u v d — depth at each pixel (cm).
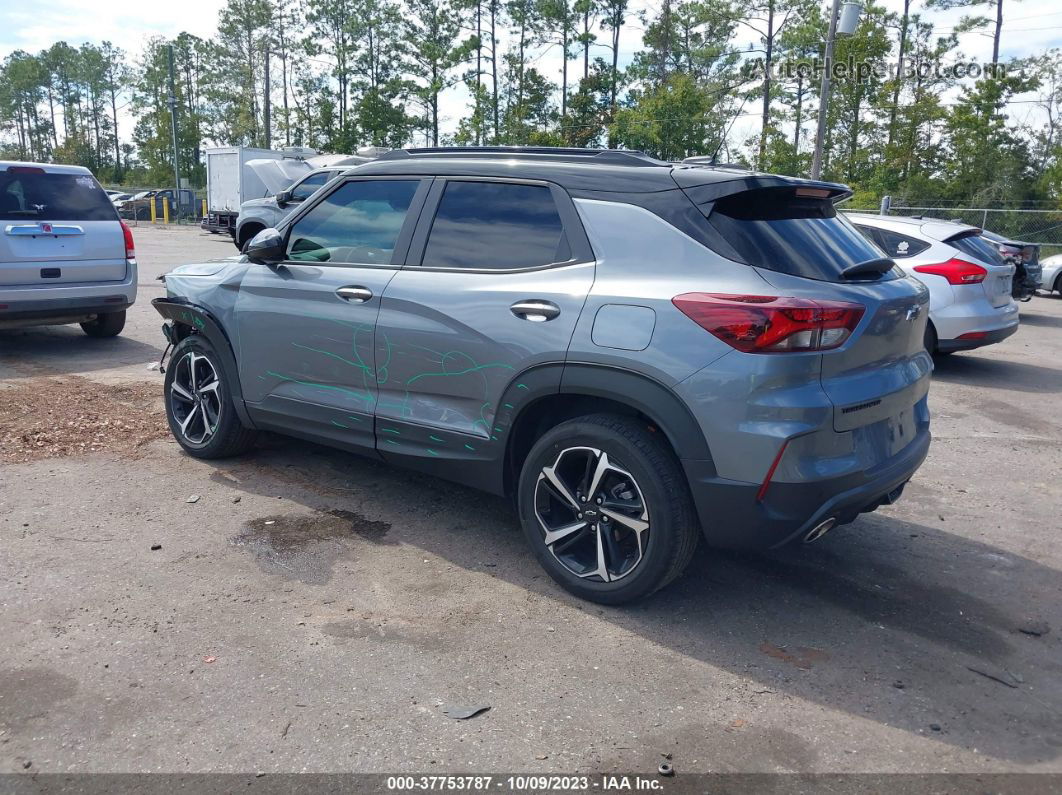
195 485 505
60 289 855
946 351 918
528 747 282
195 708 296
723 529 342
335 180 474
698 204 354
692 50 4762
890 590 409
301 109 5806
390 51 5706
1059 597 410
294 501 486
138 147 8656
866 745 290
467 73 5597
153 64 7869
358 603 373
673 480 349
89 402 678
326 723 291
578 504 375
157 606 363
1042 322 1393
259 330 486
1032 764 284
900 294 371
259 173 2258
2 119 10125
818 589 406
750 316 323
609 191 376
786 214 365
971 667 344
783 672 333
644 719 300
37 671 314
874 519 504
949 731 300
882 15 4516
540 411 393
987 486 572
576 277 370
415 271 424
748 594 398
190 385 551
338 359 450
